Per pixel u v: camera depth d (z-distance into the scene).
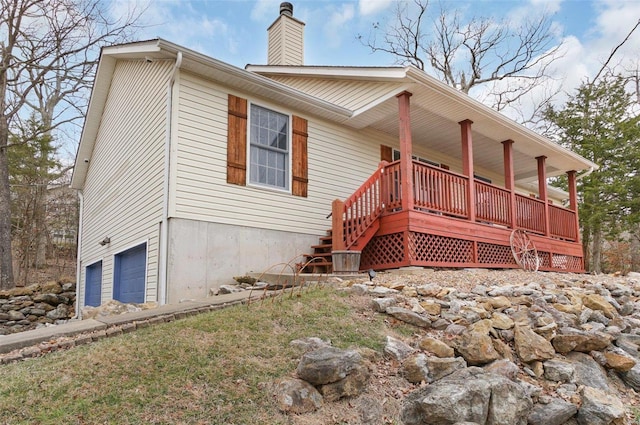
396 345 3.96
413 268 7.39
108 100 11.59
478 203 9.20
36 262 18.98
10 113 15.84
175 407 2.88
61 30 15.30
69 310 12.34
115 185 10.47
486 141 10.98
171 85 7.26
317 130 9.25
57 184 20.84
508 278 7.08
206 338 3.85
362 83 9.06
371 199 8.04
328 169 9.32
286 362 3.53
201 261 7.12
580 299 5.79
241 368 3.38
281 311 4.59
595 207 18.69
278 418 2.92
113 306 6.11
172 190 6.96
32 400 2.86
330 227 9.13
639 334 5.22
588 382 4.06
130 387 3.05
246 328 4.11
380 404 3.26
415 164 7.88
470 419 3.08
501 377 3.43
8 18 14.58
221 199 7.52
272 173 8.41
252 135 8.18
